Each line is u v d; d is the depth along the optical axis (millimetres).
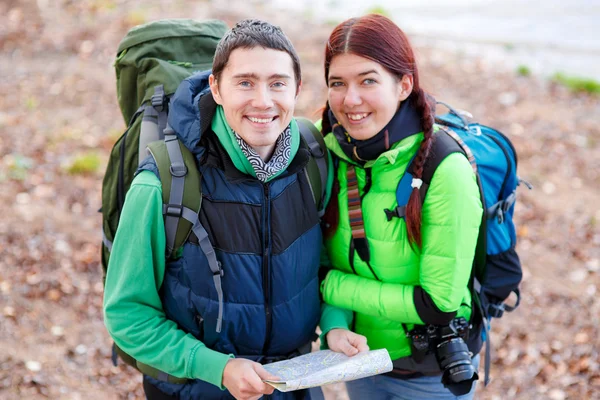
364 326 2252
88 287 4512
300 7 12602
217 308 1874
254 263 1887
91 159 6016
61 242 4902
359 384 2414
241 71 1729
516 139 7355
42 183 5668
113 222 2170
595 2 13695
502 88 8906
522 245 5559
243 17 10812
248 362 1851
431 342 2158
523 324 4602
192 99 1896
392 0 13930
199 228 1825
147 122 2076
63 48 8758
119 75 2334
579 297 4895
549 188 6441
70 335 4035
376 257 2094
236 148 1808
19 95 7414
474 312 2289
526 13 13094
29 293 4324
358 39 1925
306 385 1783
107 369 3828
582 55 10742
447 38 11547
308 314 2053
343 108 2014
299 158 1929
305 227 1992
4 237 4844
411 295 2051
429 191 1987
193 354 1854
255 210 1866
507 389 4027
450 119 2373
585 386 4004
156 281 1906
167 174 1820
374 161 2035
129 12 10031
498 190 2281
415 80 2016
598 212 6051
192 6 10867
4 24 9344
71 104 7305
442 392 2279
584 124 7902
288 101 1784
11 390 3451
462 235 1987
